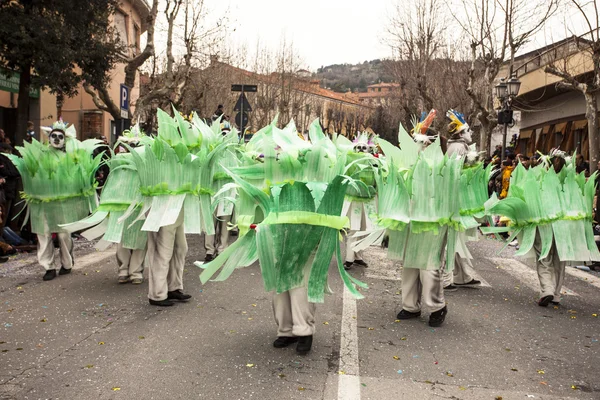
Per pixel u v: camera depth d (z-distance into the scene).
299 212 4.87
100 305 6.73
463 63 31.61
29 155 7.93
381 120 53.38
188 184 6.68
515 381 4.75
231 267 5.10
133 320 6.15
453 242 6.25
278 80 45.81
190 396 4.23
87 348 5.22
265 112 43.88
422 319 6.57
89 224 7.27
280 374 4.69
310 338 5.17
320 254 4.98
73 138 8.41
